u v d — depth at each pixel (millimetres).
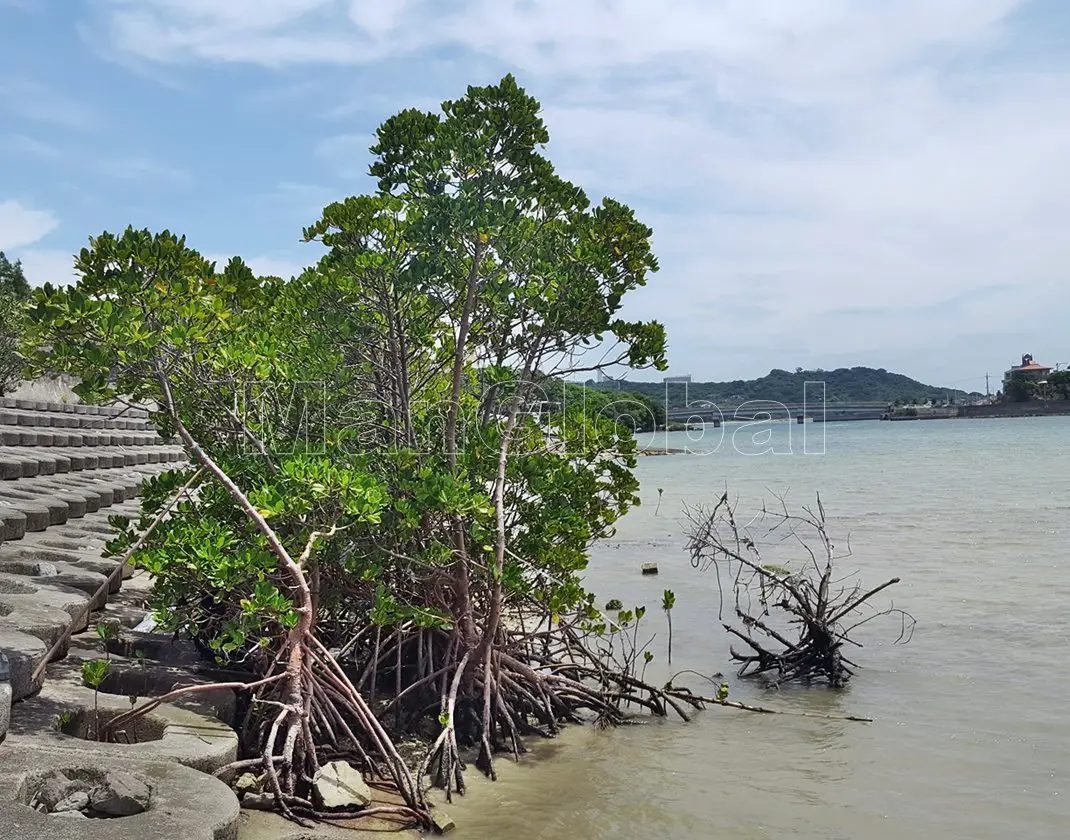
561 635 11266
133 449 25594
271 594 7203
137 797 5496
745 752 9094
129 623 9891
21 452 17656
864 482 46969
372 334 9750
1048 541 23484
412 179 9750
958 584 17609
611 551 22875
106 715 6918
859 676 11727
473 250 9102
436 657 9391
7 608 8273
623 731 9703
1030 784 8273
